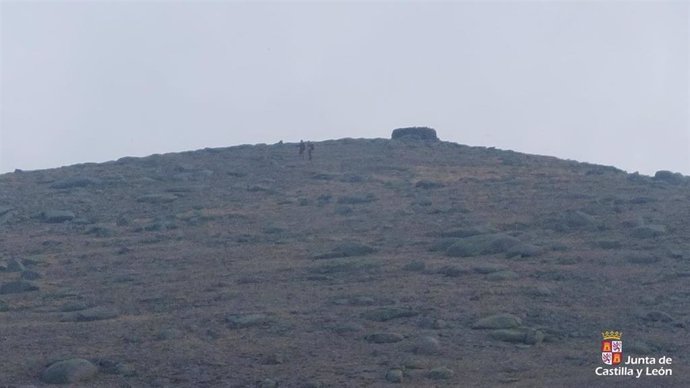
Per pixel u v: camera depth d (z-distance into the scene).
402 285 85.62
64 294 90.62
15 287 93.62
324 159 186.62
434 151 197.25
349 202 143.12
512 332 68.62
